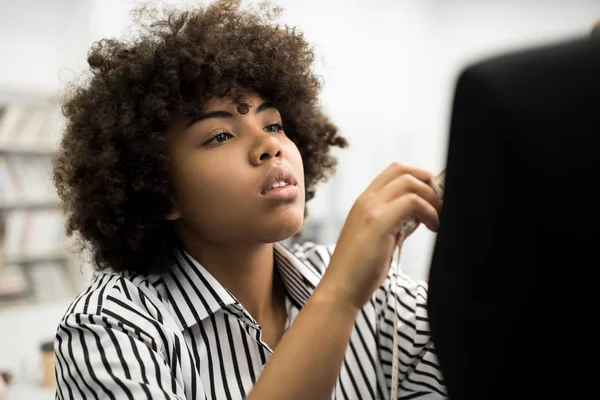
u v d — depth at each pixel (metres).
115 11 2.73
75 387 0.59
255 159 0.65
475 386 0.34
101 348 0.59
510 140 0.30
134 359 0.58
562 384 0.32
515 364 0.33
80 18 2.75
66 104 0.82
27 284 2.63
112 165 0.71
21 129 2.61
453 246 0.34
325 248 0.92
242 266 0.72
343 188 3.45
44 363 2.12
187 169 0.68
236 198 0.65
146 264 0.74
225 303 0.69
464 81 0.32
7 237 2.60
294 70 0.80
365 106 3.60
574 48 0.31
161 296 0.71
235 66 0.69
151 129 0.69
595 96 0.30
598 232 0.29
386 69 3.72
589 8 3.38
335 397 0.74
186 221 0.71
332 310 0.52
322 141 0.91
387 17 3.71
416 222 0.59
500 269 0.32
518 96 0.30
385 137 3.69
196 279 0.71
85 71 0.80
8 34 2.71
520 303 0.32
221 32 0.75
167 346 0.63
